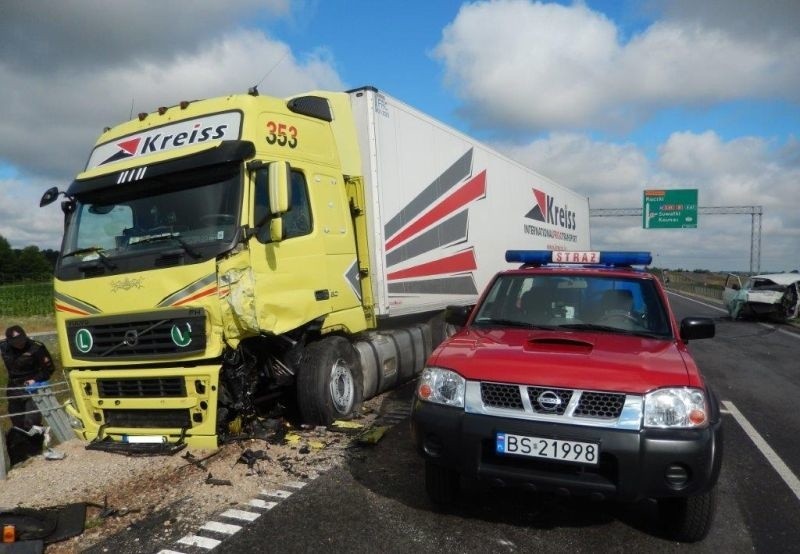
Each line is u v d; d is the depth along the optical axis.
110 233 5.83
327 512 4.29
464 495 4.59
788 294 20.89
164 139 5.98
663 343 4.34
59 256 6.00
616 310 4.90
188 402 5.38
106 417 5.82
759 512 4.45
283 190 5.32
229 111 5.87
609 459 3.52
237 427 5.85
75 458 5.53
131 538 3.96
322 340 6.62
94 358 5.62
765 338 16.31
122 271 5.51
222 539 3.92
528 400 3.66
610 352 4.00
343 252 6.92
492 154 11.66
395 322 8.91
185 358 5.28
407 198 8.32
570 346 4.14
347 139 7.34
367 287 7.45
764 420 7.25
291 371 6.39
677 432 3.46
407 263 8.28
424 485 4.78
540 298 5.17
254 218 5.50
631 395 3.53
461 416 3.77
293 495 4.59
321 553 3.71
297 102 6.51
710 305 32.75
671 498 3.71
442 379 3.96
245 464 5.25
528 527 4.07
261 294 5.46
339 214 6.93
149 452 5.39
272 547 3.79
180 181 5.69
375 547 3.78
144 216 5.73
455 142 9.98
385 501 4.48
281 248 5.81
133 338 5.41
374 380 7.62
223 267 5.21
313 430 6.23
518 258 6.08
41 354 7.02
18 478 5.10
